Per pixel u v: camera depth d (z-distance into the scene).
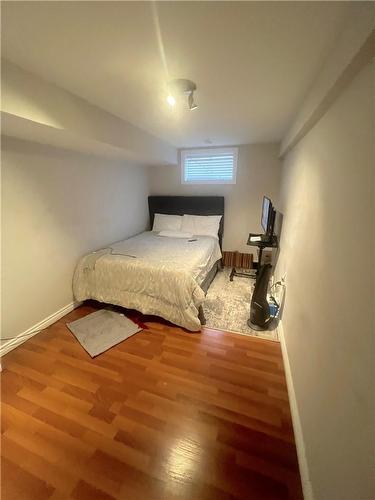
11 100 1.35
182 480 1.14
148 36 1.08
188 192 4.21
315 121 1.55
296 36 1.07
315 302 1.25
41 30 1.04
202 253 2.90
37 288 2.27
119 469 1.19
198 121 2.46
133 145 2.61
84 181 2.77
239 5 0.89
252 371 1.81
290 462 1.21
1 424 1.43
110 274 2.53
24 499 1.09
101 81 1.56
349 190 0.92
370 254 0.72
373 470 0.61
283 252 2.48
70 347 2.09
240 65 1.34
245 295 3.05
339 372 0.88
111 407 1.52
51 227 2.36
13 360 1.93
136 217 4.06
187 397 1.59
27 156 2.06
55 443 1.32
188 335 2.25
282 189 3.17
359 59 0.83
